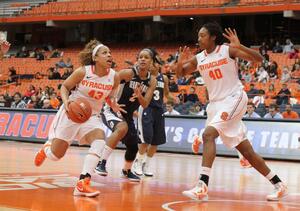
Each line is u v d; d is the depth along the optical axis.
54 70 25.33
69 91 5.90
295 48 23.92
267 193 6.35
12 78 26.16
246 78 20.17
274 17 26.41
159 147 14.34
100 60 5.66
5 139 17.03
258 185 7.28
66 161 10.05
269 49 24.41
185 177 8.12
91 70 5.73
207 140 5.55
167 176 8.24
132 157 7.45
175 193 5.99
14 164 9.00
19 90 25.25
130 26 29.91
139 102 7.16
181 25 28.34
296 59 21.61
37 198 5.12
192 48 26.17
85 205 4.82
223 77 5.71
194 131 14.02
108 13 27.98
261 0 24.30
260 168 5.89
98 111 5.90
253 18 26.83
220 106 5.70
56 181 6.62
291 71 20.41
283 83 18.73
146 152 8.31
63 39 31.64
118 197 5.48
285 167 10.89
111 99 6.10
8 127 17.11
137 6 27.59
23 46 31.84
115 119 7.12
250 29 26.95
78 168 8.57
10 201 4.85
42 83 25.08
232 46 5.68
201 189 5.41
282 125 13.05
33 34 32.53
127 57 26.89
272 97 17.80
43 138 16.16
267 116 13.81
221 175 8.75
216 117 5.64
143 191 6.11
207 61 5.79
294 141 12.75
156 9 26.66
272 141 13.02
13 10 31.47
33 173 7.57
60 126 5.80
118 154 12.91
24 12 30.86
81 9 29.22
